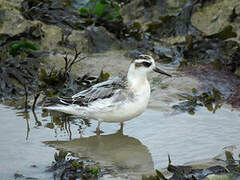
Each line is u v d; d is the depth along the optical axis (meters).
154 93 13.46
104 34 16.91
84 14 18.09
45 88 13.55
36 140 10.52
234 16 17.78
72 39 16.38
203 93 13.19
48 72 14.32
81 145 10.38
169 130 11.05
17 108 12.52
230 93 13.57
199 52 16.41
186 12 18.14
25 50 15.05
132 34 17.50
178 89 13.76
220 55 15.94
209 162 9.23
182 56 16.27
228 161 9.20
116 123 11.77
